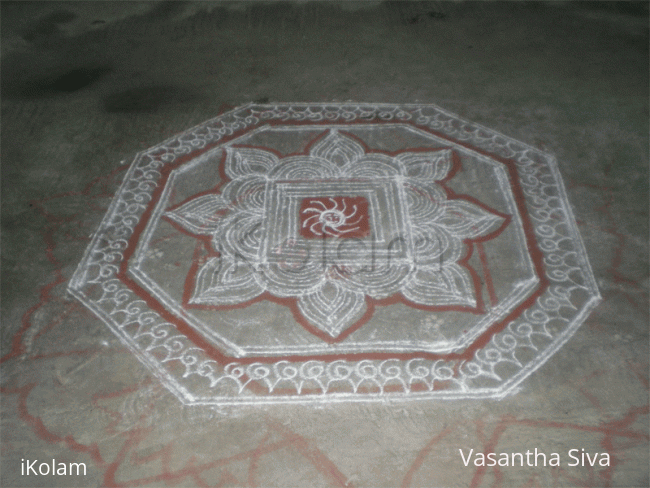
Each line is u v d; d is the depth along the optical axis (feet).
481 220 7.18
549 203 7.39
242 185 7.81
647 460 4.78
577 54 10.36
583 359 5.59
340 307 6.17
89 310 6.20
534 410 5.18
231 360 5.69
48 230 7.18
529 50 10.52
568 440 4.94
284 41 10.99
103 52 10.74
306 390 5.41
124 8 12.08
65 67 10.34
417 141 8.50
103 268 6.67
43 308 6.23
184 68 10.30
